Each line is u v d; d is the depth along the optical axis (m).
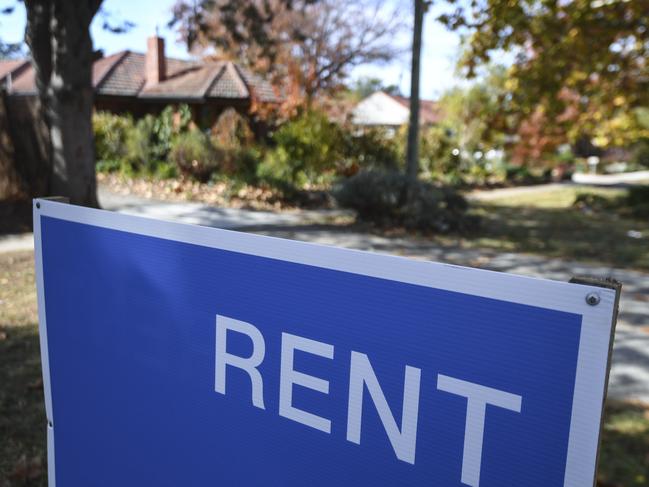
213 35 14.61
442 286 0.95
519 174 27.38
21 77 29.78
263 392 1.21
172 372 1.37
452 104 25.83
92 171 9.28
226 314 1.25
